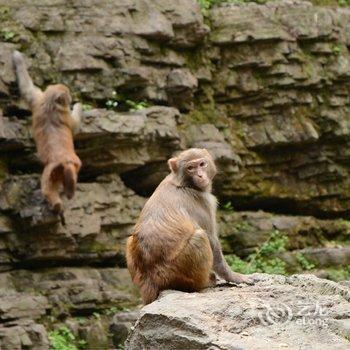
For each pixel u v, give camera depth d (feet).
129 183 82.48
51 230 73.46
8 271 73.56
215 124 86.48
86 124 75.20
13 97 75.72
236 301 33.83
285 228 86.43
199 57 85.97
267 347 29.86
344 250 85.81
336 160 91.86
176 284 37.76
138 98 81.61
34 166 77.00
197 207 38.96
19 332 66.18
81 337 71.36
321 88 89.71
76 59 78.43
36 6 78.74
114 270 76.48
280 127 88.12
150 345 32.60
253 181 88.33
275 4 88.63
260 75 87.56
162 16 81.76
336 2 96.37
